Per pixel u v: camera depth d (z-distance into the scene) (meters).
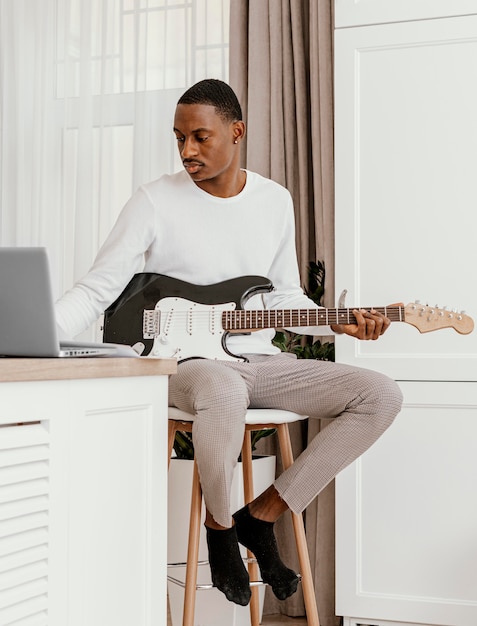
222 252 2.30
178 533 2.68
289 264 2.47
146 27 3.35
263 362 2.20
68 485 1.36
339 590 2.57
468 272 2.54
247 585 1.99
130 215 2.28
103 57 3.40
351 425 2.08
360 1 2.65
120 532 1.49
